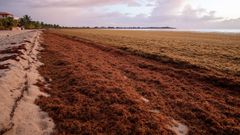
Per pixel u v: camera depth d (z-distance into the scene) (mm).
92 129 9664
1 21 111125
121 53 32281
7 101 11641
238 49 38875
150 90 15500
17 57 22141
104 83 16172
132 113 11328
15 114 10461
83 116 10938
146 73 20438
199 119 11211
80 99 13016
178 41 57219
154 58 28094
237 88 15992
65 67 21156
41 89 14859
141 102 12953
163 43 49531
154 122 10344
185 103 13094
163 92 15281
